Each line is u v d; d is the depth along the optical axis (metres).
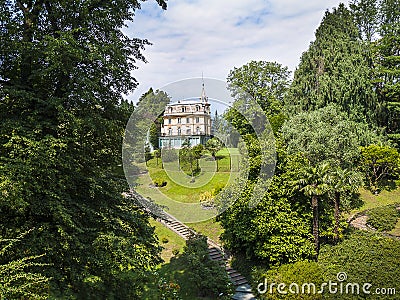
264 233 16.33
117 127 9.96
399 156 25.20
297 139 23.77
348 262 15.05
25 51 8.59
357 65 28.89
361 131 26.97
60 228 7.58
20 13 9.61
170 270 15.64
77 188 9.40
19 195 7.05
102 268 8.36
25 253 7.46
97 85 9.15
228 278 15.59
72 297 8.04
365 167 26.12
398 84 29.50
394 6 33.06
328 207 18.75
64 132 9.20
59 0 9.38
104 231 8.84
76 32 9.59
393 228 19.75
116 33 11.16
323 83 28.94
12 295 6.06
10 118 8.62
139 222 9.77
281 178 17.09
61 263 8.15
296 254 16.02
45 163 7.50
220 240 19.59
